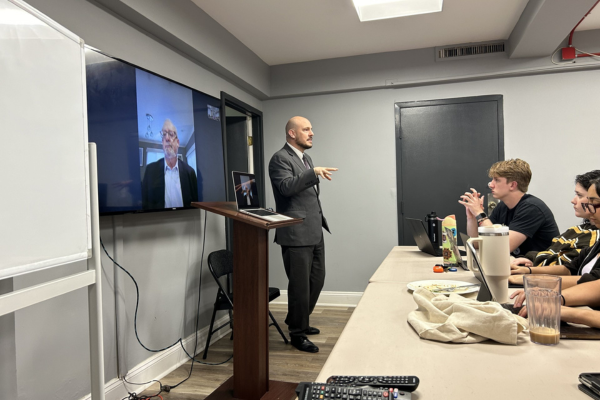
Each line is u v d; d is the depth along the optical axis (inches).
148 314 96.0
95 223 53.9
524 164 89.8
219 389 87.2
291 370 99.7
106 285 82.9
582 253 62.3
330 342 120.8
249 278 81.6
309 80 167.2
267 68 169.2
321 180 169.9
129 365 89.0
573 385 26.8
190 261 114.7
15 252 40.9
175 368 103.9
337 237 168.2
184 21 107.9
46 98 46.1
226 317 135.3
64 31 49.7
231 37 136.7
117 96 83.0
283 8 119.3
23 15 42.9
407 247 112.6
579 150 145.9
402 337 37.4
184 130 108.7
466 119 155.7
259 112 171.8
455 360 31.7
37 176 44.3
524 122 150.6
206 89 128.0
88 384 76.5
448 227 78.7
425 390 26.7
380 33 140.6
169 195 100.0
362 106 165.8
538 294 35.2
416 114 160.4
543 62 145.3
